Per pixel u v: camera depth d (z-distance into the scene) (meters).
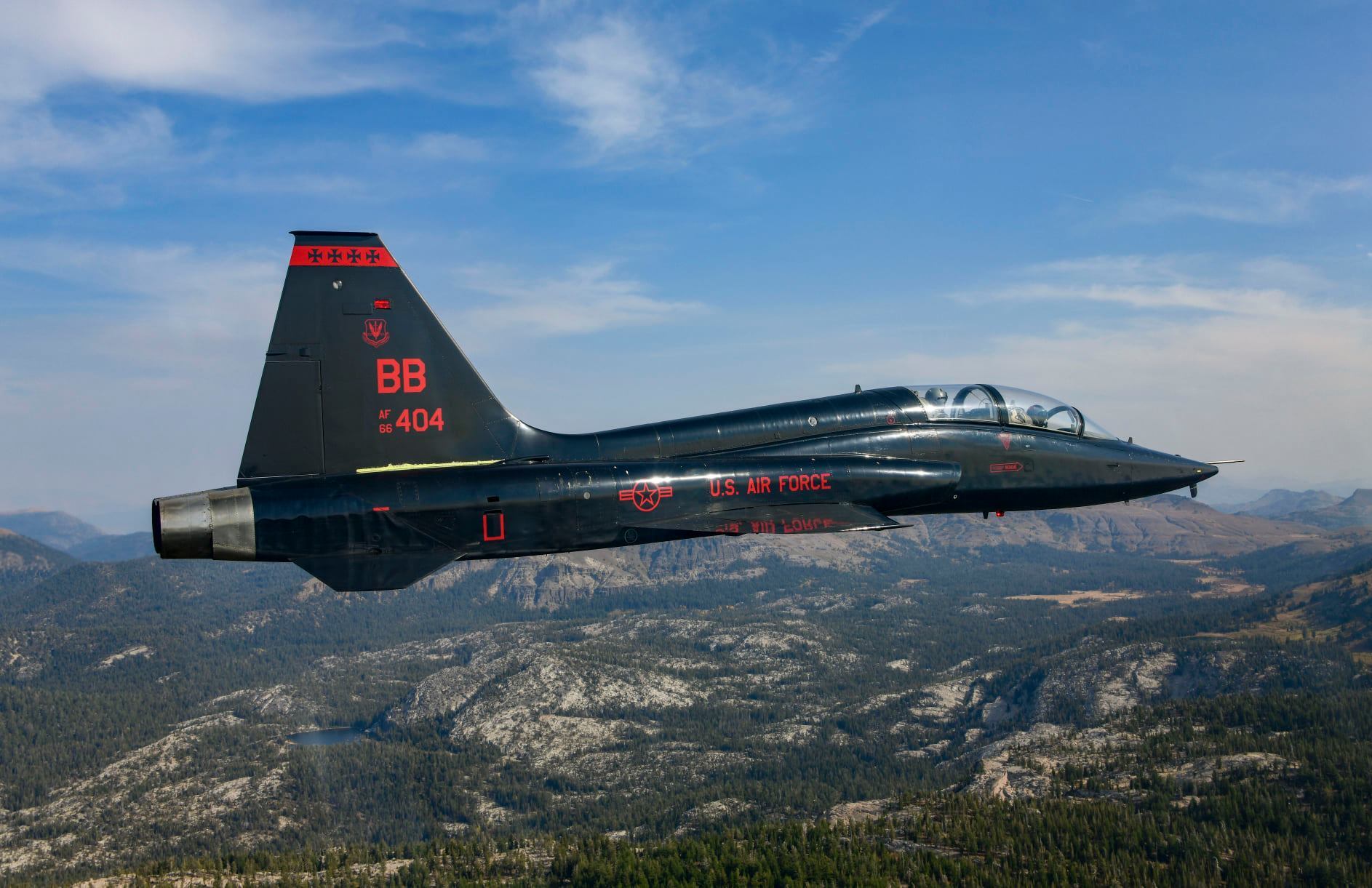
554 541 26.77
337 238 26.48
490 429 27.62
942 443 32.47
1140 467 34.56
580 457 28.62
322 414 26.06
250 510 24.41
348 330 26.36
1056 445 33.84
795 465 29.78
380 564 25.23
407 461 26.67
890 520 29.03
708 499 28.41
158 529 23.75
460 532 25.95
